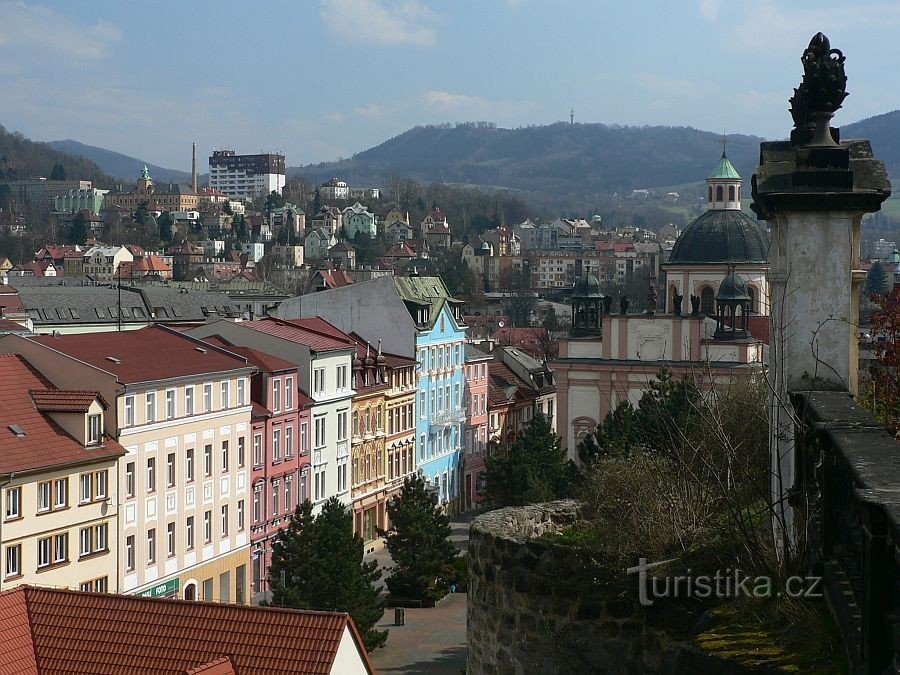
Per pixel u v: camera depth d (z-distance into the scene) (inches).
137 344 3257.9
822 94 670.5
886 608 390.3
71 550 2667.3
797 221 661.3
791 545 611.2
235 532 3400.6
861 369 1480.1
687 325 4886.8
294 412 3747.5
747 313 4940.9
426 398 5064.0
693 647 538.0
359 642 1390.3
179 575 3100.4
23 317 6018.7
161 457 3021.7
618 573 695.7
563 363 5049.2
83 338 3174.2
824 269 660.1
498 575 755.4
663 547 689.6
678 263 5836.6
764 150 722.8
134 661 1364.4
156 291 6899.6
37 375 2837.1
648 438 1294.3
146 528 2957.7
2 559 2449.6
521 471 4116.6
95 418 2753.4
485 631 768.9
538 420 4279.0
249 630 1369.3
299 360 3863.2
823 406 592.1
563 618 715.4
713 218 5856.3
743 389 1122.7
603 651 698.8
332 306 4997.5
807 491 597.9
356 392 4256.9
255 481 3506.4
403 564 3624.5
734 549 649.6
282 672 1316.4
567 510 844.6
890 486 412.2
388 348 4926.2
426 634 3250.5
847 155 657.0
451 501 5398.6
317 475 3959.2
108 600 1443.2
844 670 465.4
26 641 1401.3
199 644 1365.7
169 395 3058.6
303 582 2829.7
